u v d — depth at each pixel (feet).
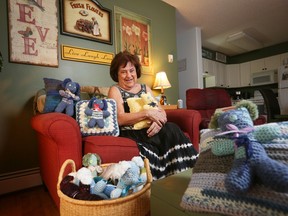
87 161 2.88
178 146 3.73
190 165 3.64
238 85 17.74
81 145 3.19
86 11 6.73
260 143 1.44
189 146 3.78
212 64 16.38
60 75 6.12
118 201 2.26
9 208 4.01
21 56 5.36
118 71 4.65
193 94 8.91
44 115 3.27
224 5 9.84
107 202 2.21
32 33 5.57
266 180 1.13
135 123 4.01
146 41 8.71
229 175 1.26
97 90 5.71
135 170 2.57
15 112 5.26
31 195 4.74
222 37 14.02
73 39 6.44
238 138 1.45
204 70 15.52
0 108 5.05
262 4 9.84
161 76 8.51
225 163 1.49
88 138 3.28
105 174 2.68
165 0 9.38
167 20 9.69
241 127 1.57
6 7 5.19
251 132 1.52
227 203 1.28
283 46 15.48
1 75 5.07
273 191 1.15
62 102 3.77
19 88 5.34
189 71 12.46
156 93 9.12
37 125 3.34
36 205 4.13
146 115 3.92
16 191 5.07
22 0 5.42
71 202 2.28
